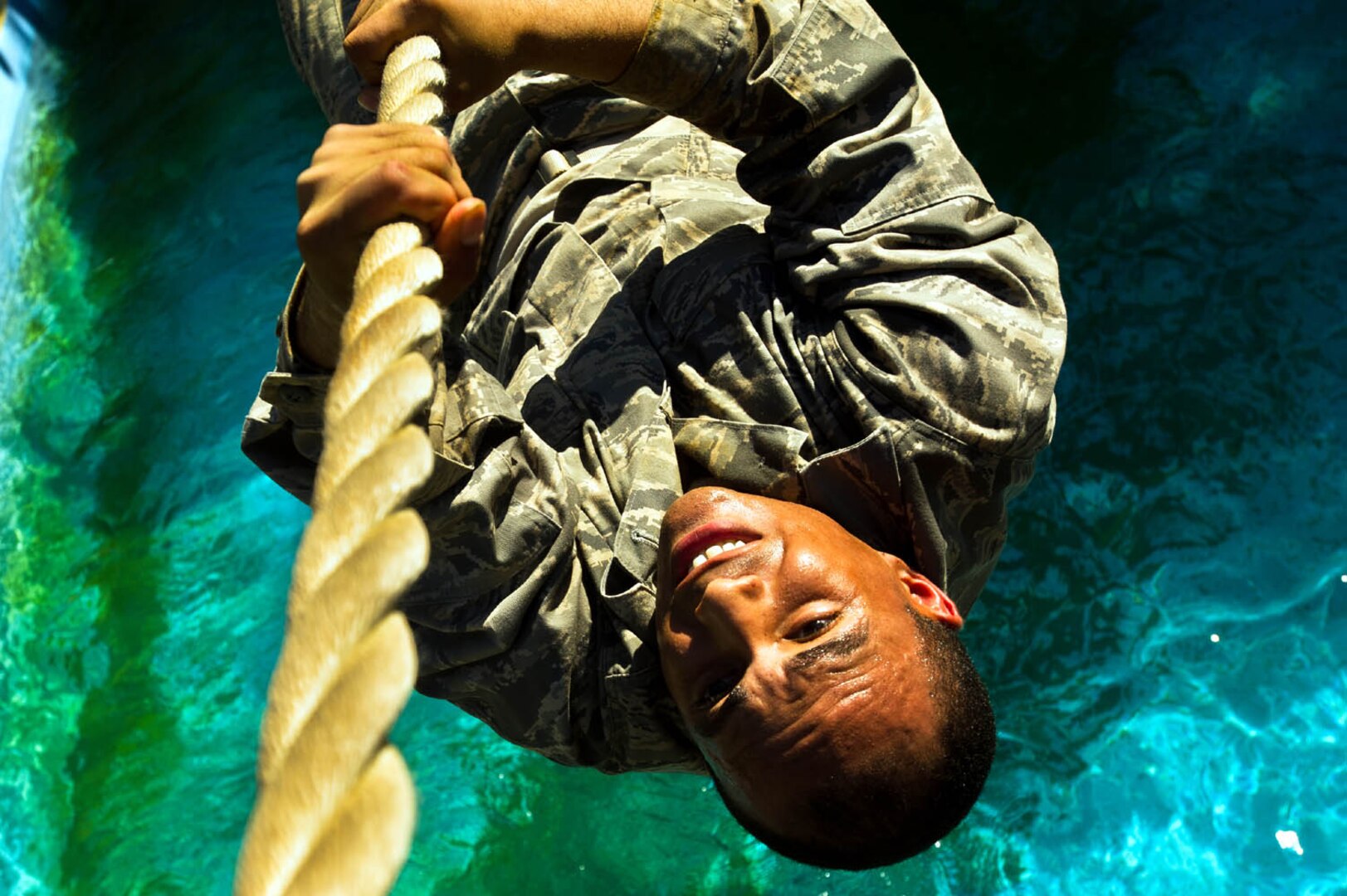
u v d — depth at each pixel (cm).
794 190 221
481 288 257
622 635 215
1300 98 442
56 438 473
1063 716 378
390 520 70
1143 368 417
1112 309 429
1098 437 414
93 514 453
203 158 525
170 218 512
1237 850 346
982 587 242
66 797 395
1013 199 456
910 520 212
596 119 250
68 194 532
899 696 196
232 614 421
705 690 200
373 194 139
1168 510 396
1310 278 413
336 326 172
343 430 79
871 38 218
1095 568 396
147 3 573
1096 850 356
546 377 225
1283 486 390
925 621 205
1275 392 402
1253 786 353
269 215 501
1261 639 372
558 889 365
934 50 491
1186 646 377
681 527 201
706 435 216
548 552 209
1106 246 438
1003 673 389
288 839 60
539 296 232
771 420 215
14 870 383
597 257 233
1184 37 465
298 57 285
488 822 380
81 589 438
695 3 208
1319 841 341
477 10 179
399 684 63
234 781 389
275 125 524
